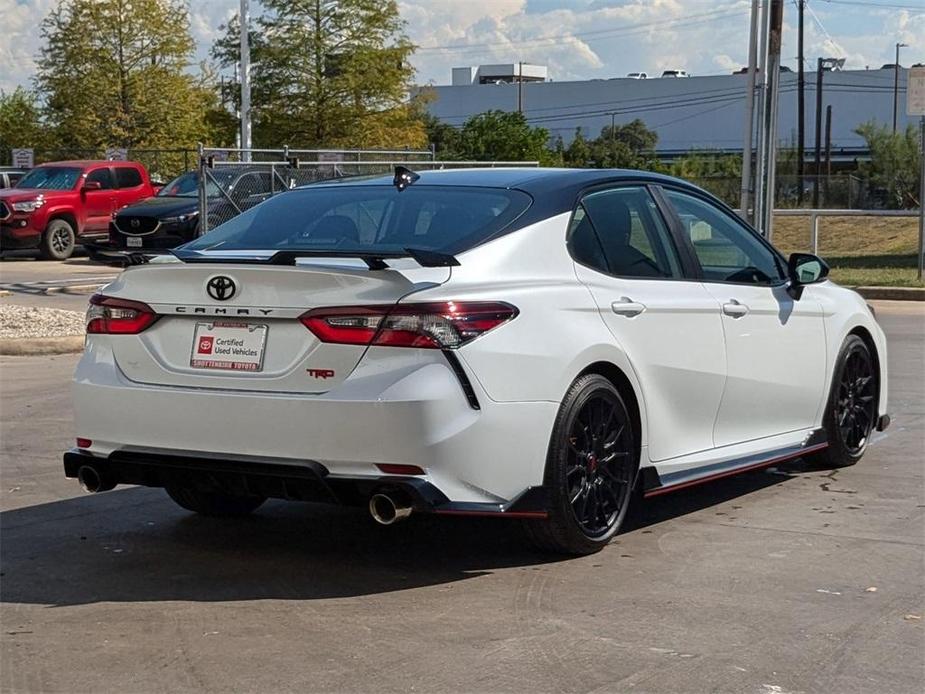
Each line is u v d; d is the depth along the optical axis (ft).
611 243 19.80
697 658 14.76
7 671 14.48
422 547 19.69
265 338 17.21
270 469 16.98
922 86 70.44
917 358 42.50
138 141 142.61
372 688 13.85
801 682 14.03
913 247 115.14
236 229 20.30
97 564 18.90
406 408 16.22
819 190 164.25
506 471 17.12
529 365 17.28
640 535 20.38
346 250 18.53
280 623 16.08
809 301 23.75
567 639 15.42
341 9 142.10
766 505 22.50
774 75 72.38
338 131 143.74
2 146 147.43
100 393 18.17
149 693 13.80
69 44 141.38
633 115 343.46
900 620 16.17
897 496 23.20
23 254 93.61
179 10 144.97
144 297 18.06
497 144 163.63
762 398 22.43
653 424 19.79
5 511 22.25
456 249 17.80
